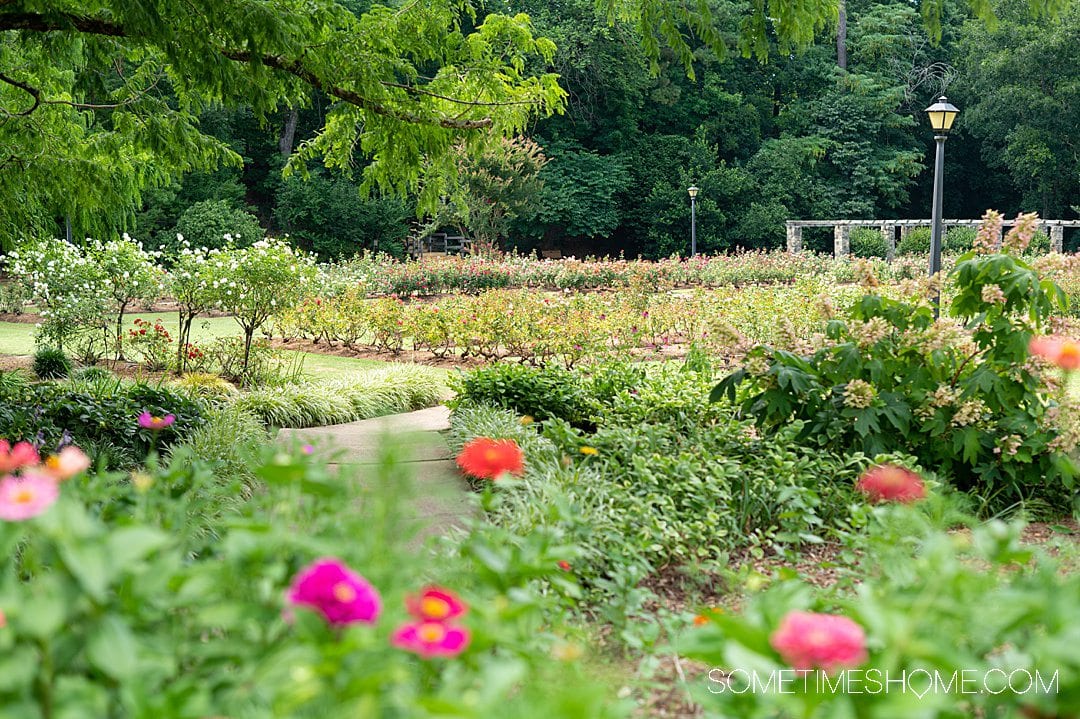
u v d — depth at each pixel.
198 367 10.27
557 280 21.33
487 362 11.40
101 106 6.34
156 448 5.62
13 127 7.00
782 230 35.22
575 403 6.98
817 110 38.56
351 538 1.95
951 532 3.57
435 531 3.89
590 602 3.19
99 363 10.82
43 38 5.47
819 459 4.52
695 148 36.03
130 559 1.40
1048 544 4.07
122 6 4.37
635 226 35.75
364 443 6.39
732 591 3.37
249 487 4.52
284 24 4.76
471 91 6.57
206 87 5.09
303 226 30.09
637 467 4.23
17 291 15.26
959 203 42.28
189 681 1.46
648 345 12.91
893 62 39.38
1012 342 4.66
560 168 34.28
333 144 6.96
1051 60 34.25
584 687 1.37
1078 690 1.52
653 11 6.09
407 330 12.19
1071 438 4.47
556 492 3.37
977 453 4.75
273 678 1.39
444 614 1.49
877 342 4.93
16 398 5.82
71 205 7.43
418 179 7.18
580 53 33.56
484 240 26.94
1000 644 1.85
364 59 5.63
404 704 1.37
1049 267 4.86
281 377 10.08
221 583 1.67
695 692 1.80
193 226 24.81
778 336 5.22
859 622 1.67
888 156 38.28
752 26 6.12
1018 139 35.78
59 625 1.37
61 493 2.19
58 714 1.30
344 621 1.43
